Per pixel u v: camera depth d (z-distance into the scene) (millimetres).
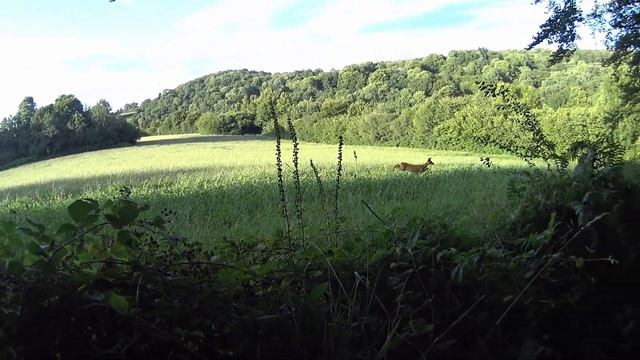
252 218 6902
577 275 2990
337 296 2783
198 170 27750
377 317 2662
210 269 2502
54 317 2104
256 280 2635
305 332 2438
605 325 2857
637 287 3088
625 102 21312
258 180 17938
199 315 2305
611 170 3469
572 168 3930
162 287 2316
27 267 2199
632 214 3178
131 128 86125
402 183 13297
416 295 2764
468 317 2773
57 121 80500
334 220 3670
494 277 2834
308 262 2863
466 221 3875
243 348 2326
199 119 107500
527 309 2816
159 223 2533
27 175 39156
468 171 17016
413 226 3338
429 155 39219
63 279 2225
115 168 35500
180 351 2219
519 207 3631
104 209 2422
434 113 55875
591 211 3141
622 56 19594
